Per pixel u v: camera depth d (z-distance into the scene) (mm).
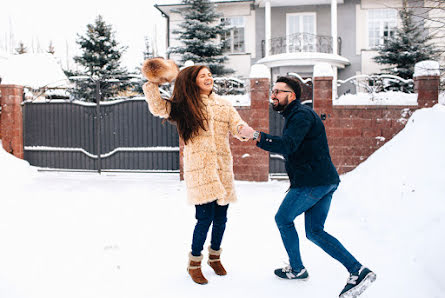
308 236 2664
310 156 2570
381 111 7176
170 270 3104
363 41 18141
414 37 14477
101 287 2771
